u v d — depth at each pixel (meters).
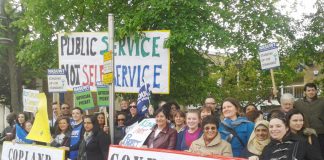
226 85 21.64
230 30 11.12
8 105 28.34
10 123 12.60
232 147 5.87
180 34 9.84
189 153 5.61
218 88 14.23
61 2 11.98
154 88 8.81
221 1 10.99
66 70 9.38
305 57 11.09
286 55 11.30
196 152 5.68
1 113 31.91
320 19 10.91
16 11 20.38
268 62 8.16
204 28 9.95
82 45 9.23
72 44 9.30
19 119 10.17
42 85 29.25
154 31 8.88
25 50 13.34
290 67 11.55
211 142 5.63
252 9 11.34
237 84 22.22
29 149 8.57
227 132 5.94
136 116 9.02
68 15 12.16
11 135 11.02
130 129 7.92
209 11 10.45
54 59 13.13
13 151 9.02
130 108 9.69
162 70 8.77
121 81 9.12
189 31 10.03
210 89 12.84
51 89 9.48
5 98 27.92
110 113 7.14
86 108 9.10
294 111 5.35
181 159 5.70
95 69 9.12
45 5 11.93
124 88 9.08
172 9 10.36
